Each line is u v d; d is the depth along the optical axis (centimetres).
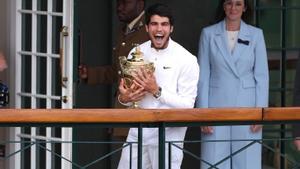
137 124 1562
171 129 1928
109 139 2566
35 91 2364
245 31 2225
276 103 2578
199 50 2252
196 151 2584
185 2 2592
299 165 1761
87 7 2592
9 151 2403
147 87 1900
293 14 2564
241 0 2208
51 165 2327
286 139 1680
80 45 2458
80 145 2578
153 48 1948
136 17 2289
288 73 2573
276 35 2566
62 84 2292
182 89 1945
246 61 2216
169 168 1612
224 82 2220
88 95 2614
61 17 2312
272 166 2528
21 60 2402
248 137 2214
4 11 2411
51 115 1530
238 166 2233
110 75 2417
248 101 2227
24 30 2395
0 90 2362
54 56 2317
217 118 1568
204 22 2589
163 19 1925
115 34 2569
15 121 1525
